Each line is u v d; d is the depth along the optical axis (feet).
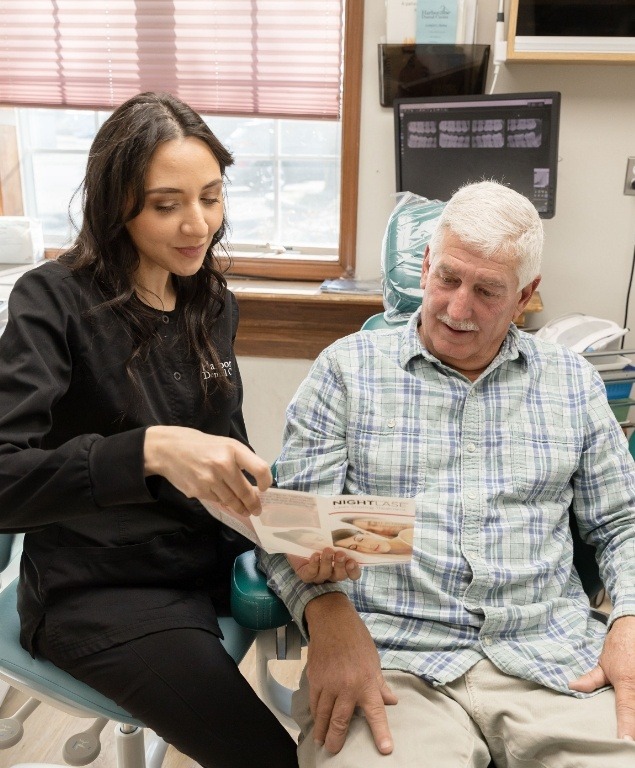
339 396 4.58
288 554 4.19
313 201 9.14
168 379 4.47
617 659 3.99
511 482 4.43
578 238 8.36
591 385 4.70
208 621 4.34
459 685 4.11
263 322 8.55
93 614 4.16
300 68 8.22
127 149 3.96
